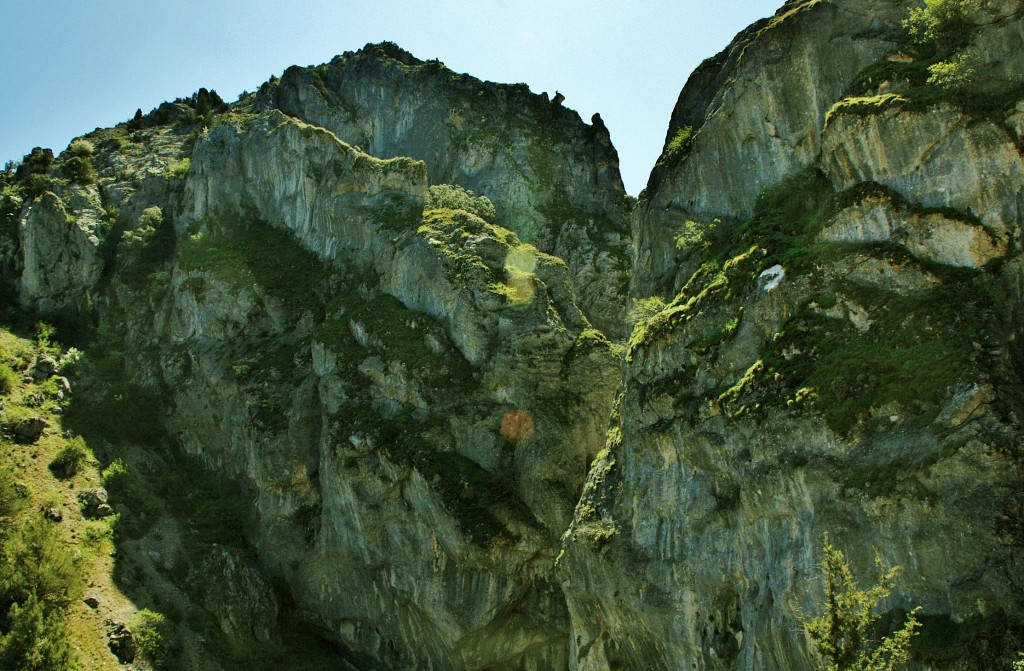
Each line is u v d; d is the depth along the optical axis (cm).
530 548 4247
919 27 3297
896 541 2392
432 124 7444
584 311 6031
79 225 7219
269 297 6009
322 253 6222
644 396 3394
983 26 3005
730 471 2977
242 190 7138
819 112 3544
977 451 2319
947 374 2480
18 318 6731
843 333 2848
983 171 2758
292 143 6775
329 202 6228
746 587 2898
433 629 4316
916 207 2862
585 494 3719
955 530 2297
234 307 6109
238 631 4678
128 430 5878
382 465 4525
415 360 4794
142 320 6719
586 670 3600
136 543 4966
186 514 5306
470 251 5125
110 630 4316
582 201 6988
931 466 2367
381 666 4622
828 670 2214
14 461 5131
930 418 2450
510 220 6669
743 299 3191
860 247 2936
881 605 2384
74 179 7838
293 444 5091
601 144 7300
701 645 3019
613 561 3347
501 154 7000
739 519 2953
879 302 2797
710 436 3034
